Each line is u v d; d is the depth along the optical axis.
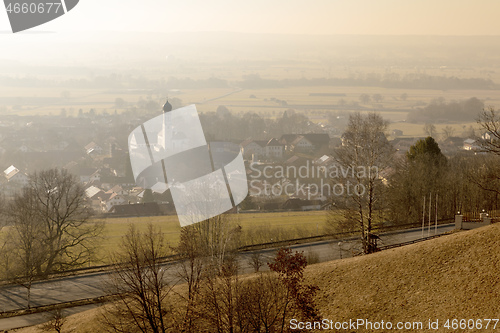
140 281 29.25
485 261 31.33
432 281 31.59
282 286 30.05
